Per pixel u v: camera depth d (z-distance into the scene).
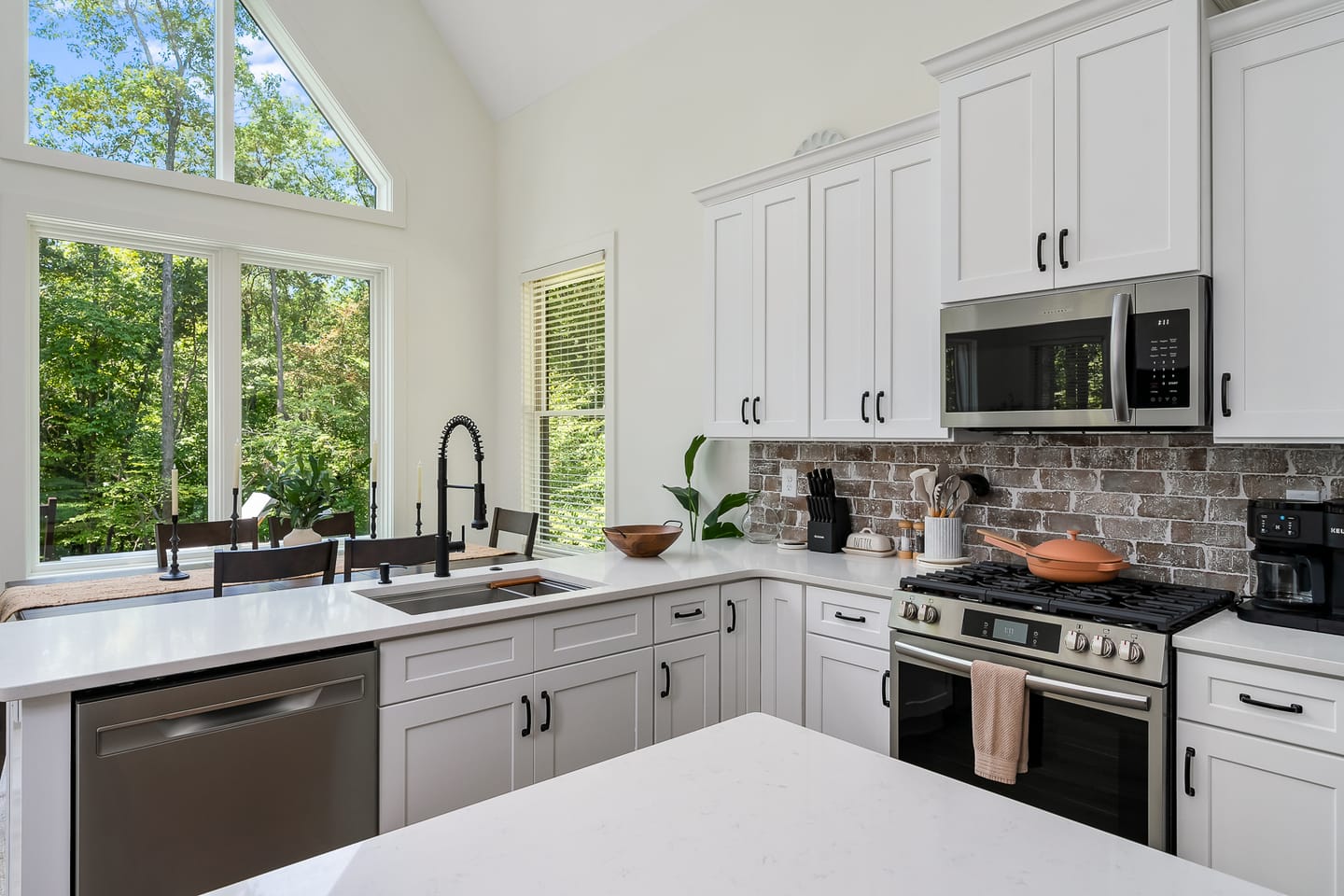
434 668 1.98
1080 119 2.14
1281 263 1.85
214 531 3.63
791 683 2.72
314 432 4.75
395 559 2.89
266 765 1.72
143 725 1.56
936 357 2.58
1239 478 2.19
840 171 2.86
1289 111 1.84
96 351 4.02
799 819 0.89
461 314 5.29
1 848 1.76
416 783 1.95
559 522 4.96
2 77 3.67
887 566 2.83
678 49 4.08
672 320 4.10
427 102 5.12
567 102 4.82
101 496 4.03
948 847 0.83
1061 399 2.20
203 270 4.35
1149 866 0.80
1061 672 1.89
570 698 2.28
